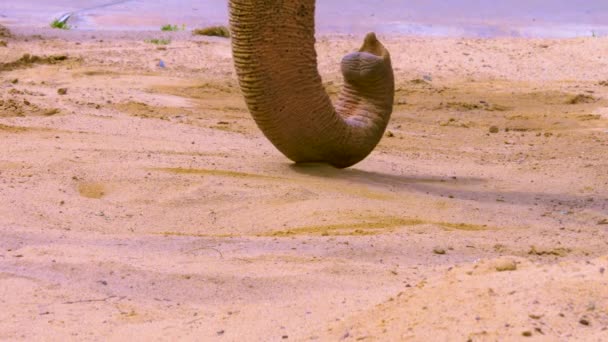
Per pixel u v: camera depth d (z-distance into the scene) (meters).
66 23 67.12
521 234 19.98
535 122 39.66
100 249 17.41
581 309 11.25
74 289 15.02
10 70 47.22
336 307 13.84
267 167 25.23
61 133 29.41
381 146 32.56
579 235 20.02
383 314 12.09
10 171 23.62
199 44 57.06
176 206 21.77
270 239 18.69
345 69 25.88
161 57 52.72
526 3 80.44
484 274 12.46
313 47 24.00
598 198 24.39
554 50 57.50
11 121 31.02
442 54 56.09
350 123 25.42
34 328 13.30
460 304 11.60
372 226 20.53
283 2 23.39
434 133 36.75
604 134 36.50
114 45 55.34
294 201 22.14
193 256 17.22
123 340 12.85
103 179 23.38
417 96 45.72
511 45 58.66
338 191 23.08
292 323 13.15
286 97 23.86
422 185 25.34
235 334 12.86
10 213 19.84
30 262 16.16
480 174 27.94
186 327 13.29
